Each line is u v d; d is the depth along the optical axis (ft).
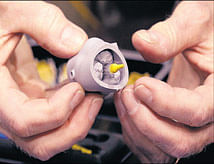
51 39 1.76
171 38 1.94
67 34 1.74
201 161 2.06
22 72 2.57
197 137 1.93
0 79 1.82
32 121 1.65
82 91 1.63
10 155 2.08
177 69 2.71
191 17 2.06
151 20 4.77
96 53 1.44
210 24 2.14
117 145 2.21
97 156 2.02
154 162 2.25
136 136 2.11
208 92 1.82
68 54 1.67
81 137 1.82
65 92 1.62
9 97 1.73
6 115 1.70
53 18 1.81
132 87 1.79
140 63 3.23
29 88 2.51
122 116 2.05
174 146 1.87
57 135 1.79
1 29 1.89
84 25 4.63
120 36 4.46
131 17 4.90
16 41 1.97
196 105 1.72
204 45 2.15
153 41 1.89
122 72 1.54
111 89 1.47
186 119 1.76
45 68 3.28
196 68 2.23
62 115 1.65
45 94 2.47
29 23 1.82
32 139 1.83
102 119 2.59
